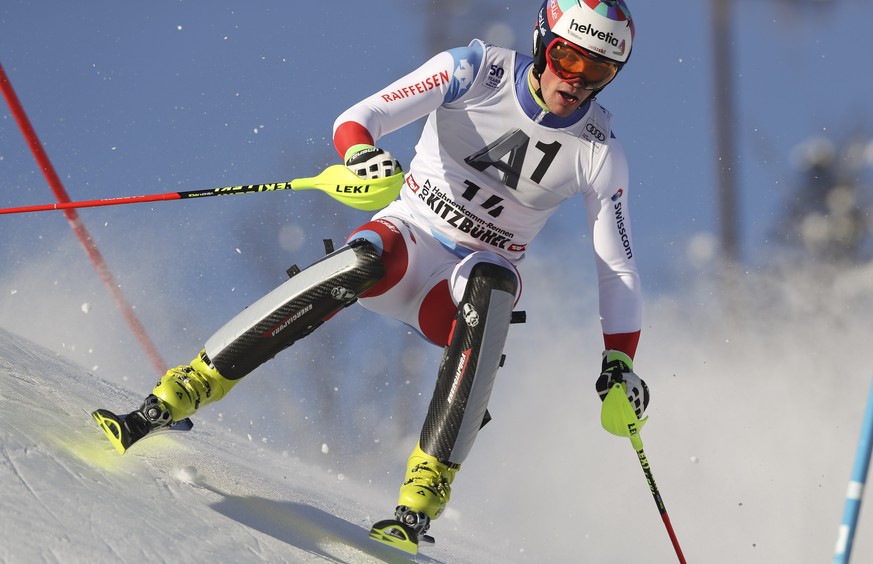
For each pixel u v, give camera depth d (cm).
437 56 1159
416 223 1212
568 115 1119
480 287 1055
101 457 923
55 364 1394
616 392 1112
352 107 1094
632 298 1171
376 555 1036
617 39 1068
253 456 1464
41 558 675
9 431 847
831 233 3884
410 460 1053
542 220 1221
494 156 1165
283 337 1023
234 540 848
